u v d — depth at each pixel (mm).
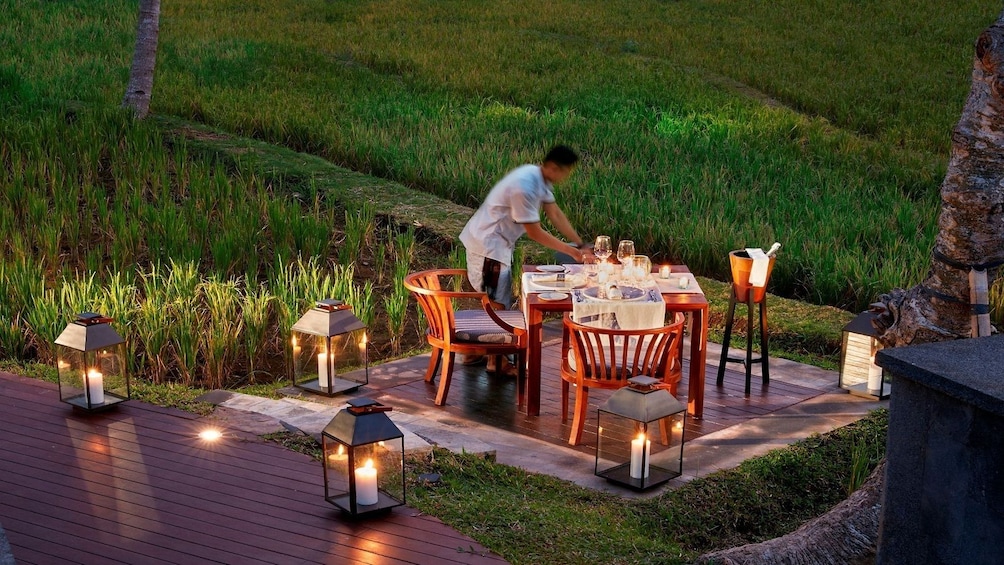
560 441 6602
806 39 30656
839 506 4758
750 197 13445
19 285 8523
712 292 9711
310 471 5625
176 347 7902
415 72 23250
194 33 25656
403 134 16656
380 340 8914
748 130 18422
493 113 18750
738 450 6422
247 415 6496
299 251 10539
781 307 9359
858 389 7480
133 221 10289
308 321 7312
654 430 5938
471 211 12547
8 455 5754
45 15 26469
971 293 4602
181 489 5336
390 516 5062
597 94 21047
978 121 4457
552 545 4805
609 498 5691
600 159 15516
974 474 3531
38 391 6910
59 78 18344
